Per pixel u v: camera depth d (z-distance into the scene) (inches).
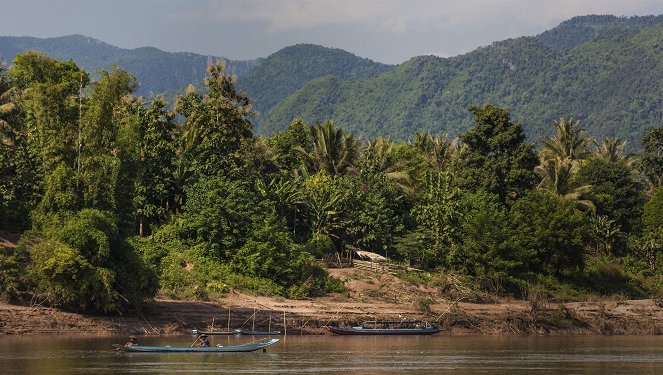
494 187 4753.9
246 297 3363.7
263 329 3166.8
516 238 4099.4
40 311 2844.5
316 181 4151.1
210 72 4397.1
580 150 5994.1
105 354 2502.5
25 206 3408.0
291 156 4753.9
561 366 2532.0
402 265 4025.6
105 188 2960.1
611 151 6063.0
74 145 3036.4
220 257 3580.2
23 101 3639.3
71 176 2930.6
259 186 3988.7
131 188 3038.9
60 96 3051.2
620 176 5251.0
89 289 2829.7
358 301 3622.0
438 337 3400.6
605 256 4901.6
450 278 3907.5
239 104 4394.7
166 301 3154.5
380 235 4165.8
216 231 3575.3
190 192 3725.4
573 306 4010.8
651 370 2464.3
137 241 3442.4
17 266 2861.7
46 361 2335.1
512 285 4101.9
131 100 4020.7
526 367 2492.6
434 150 5693.9
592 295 4261.8
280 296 3491.6
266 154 4387.3
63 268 2736.2
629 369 2484.0
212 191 3654.0
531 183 4874.5
